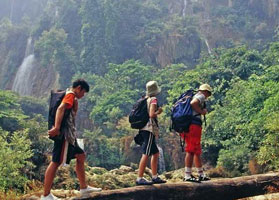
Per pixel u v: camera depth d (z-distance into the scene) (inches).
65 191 367.2
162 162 1270.9
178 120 245.8
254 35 3110.2
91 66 2628.0
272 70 1021.8
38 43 2815.0
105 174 679.1
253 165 770.8
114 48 2716.5
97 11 2760.8
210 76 1364.4
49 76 2930.6
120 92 1782.7
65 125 211.3
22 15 4065.0
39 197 243.9
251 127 789.2
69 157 213.8
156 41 2819.9
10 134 992.9
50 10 3331.7
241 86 1102.4
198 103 244.7
